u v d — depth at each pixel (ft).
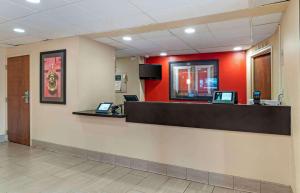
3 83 17.34
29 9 8.96
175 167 10.39
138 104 11.26
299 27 6.59
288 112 8.26
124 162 11.72
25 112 16.01
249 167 8.93
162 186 9.42
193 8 8.75
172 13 9.27
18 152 14.17
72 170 11.15
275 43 12.01
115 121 11.98
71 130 13.56
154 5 8.47
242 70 17.46
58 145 14.14
